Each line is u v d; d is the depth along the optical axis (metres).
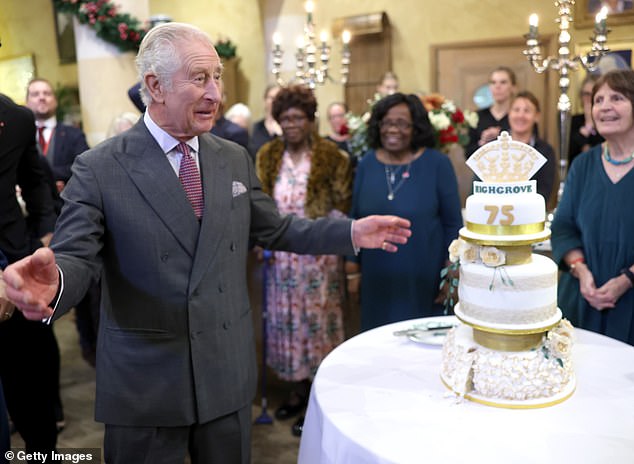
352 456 1.25
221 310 1.67
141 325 1.61
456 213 2.60
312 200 2.75
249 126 4.91
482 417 1.34
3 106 2.32
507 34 5.27
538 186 3.41
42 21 6.35
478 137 4.23
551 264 1.44
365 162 2.71
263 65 6.98
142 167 1.59
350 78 6.19
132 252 1.58
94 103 5.02
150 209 1.58
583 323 2.11
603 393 1.44
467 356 1.43
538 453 1.19
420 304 2.59
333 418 1.35
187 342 1.62
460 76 5.59
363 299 2.69
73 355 3.99
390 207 2.58
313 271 2.80
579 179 2.18
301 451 1.55
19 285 1.15
